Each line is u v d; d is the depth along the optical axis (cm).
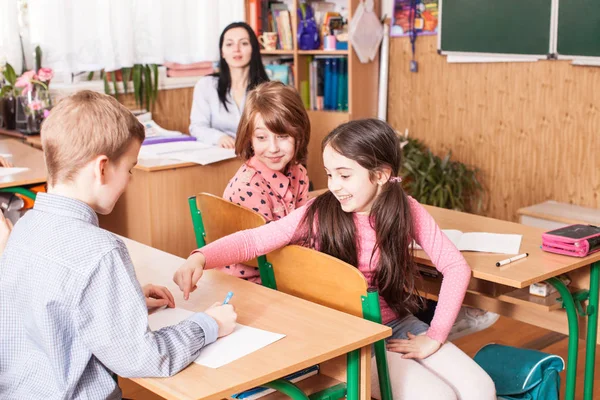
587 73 385
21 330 133
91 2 413
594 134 388
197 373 128
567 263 197
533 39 401
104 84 425
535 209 393
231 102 395
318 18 474
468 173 442
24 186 300
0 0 391
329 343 139
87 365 131
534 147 415
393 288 190
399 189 188
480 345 311
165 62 452
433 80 452
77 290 124
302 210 193
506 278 185
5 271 133
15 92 394
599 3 370
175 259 193
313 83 474
